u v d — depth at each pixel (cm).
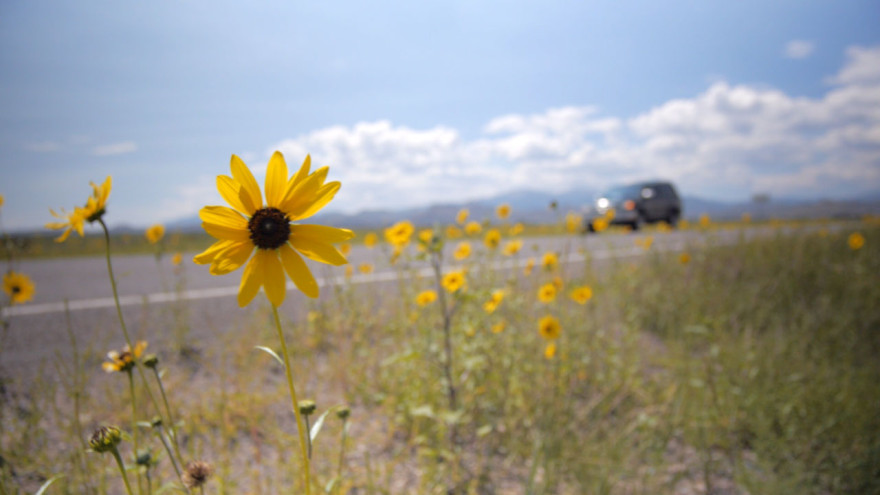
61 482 199
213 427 267
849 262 621
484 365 298
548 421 262
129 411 265
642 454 254
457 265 467
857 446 253
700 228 841
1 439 239
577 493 227
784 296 512
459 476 226
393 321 412
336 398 307
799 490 226
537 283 455
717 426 281
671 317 455
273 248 110
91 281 707
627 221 1598
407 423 278
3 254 268
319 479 216
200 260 106
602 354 363
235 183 109
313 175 114
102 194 156
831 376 321
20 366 332
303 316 445
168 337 403
